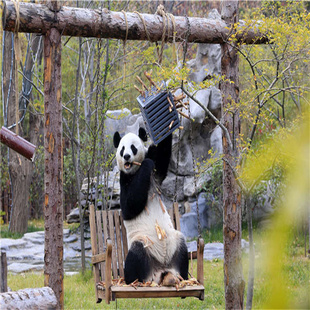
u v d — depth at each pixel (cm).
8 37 2873
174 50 1025
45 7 926
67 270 2050
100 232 1048
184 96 938
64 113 3600
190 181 2594
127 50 2122
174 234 989
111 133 2675
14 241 2567
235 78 1038
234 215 1003
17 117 940
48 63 934
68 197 3547
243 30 1000
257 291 1327
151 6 2886
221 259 1991
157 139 916
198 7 3753
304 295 120
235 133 1003
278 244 107
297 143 117
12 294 544
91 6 2300
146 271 939
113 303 1405
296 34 928
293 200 108
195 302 1370
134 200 970
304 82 1121
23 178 3044
